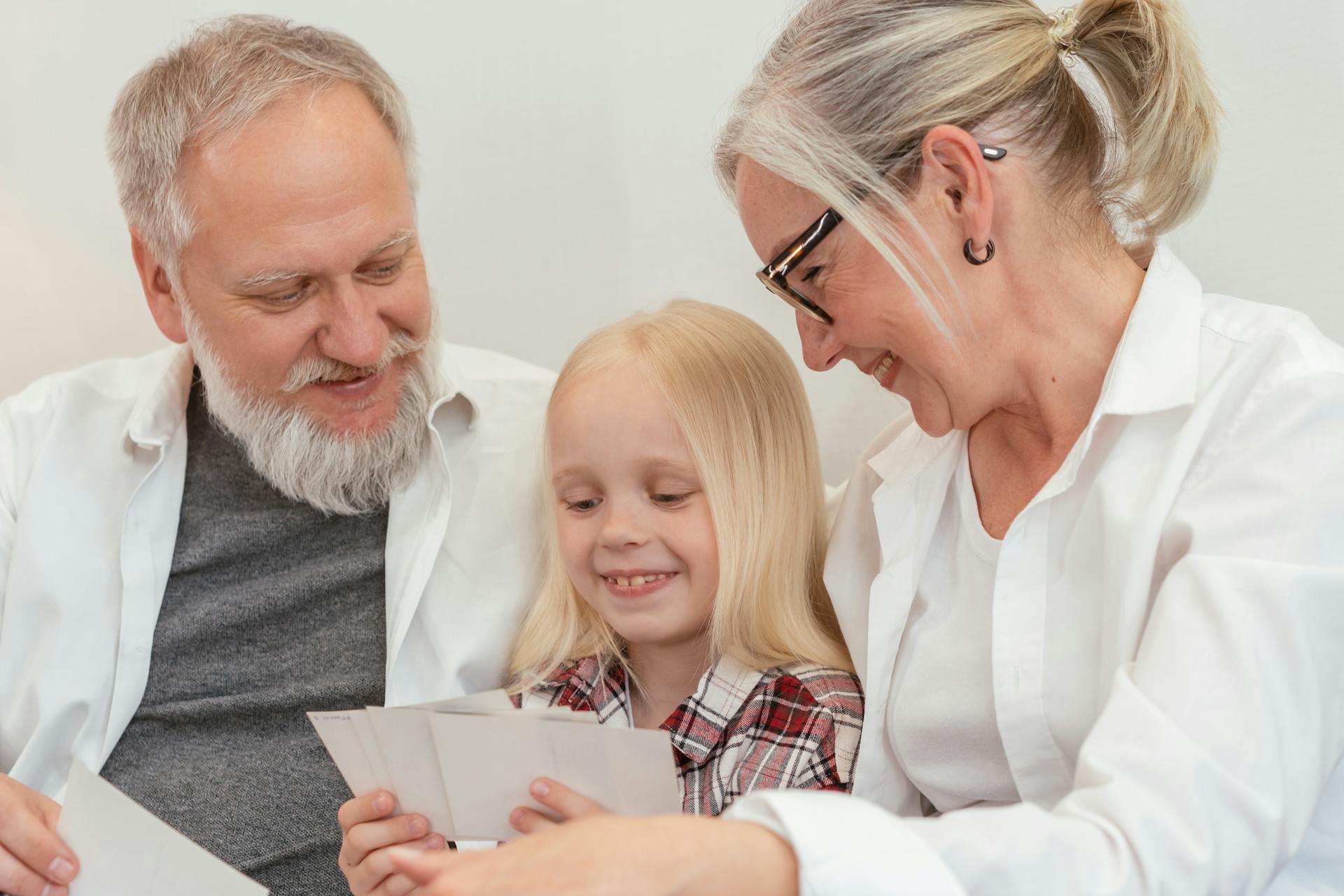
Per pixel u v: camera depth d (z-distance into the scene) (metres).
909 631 1.21
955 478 1.22
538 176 1.98
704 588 1.36
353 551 1.55
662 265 1.93
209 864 1.06
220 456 1.59
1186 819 0.75
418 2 1.98
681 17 1.83
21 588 1.51
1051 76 1.03
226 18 1.49
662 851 0.71
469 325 2.07
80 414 1.61
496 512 1.54
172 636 1.51
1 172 2.10
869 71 1.00
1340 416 0.90
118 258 2.09
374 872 1.12
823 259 1.05
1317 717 0.81
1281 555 0.87
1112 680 0.97
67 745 1.49
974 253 1.02
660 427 1.33
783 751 1.30
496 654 1.49
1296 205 1.39
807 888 0.70
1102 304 1.06
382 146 1.41
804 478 1.43
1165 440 1.01
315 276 1.37
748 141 1.04
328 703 1.47
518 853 0.72
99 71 2.04
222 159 1.35
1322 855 0.95
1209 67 1.41
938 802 1.20
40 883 1.11
